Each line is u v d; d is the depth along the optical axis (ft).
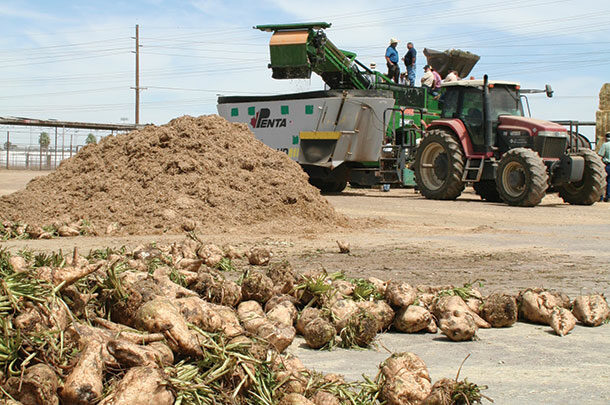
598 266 24.43
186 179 37.17
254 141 42.65
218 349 8.85
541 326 15.19
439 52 73.36
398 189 79.00
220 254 20.71
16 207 36.76
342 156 63.41
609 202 62.54
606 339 13.92
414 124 65.36
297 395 8.50
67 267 9.64
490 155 56.39
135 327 9.07
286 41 65.87
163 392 7.50
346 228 36.35
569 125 58.08
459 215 45.57
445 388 8.75
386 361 9.64
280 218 36.09
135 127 130.31
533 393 10.14
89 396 7.36
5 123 120.47
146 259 16.49
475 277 21.50
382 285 15.31
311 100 65.26
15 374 7.45
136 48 166.61
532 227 39.24
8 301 8.41
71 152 130.93
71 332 8.30
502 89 58.13
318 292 14.15
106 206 35.40
